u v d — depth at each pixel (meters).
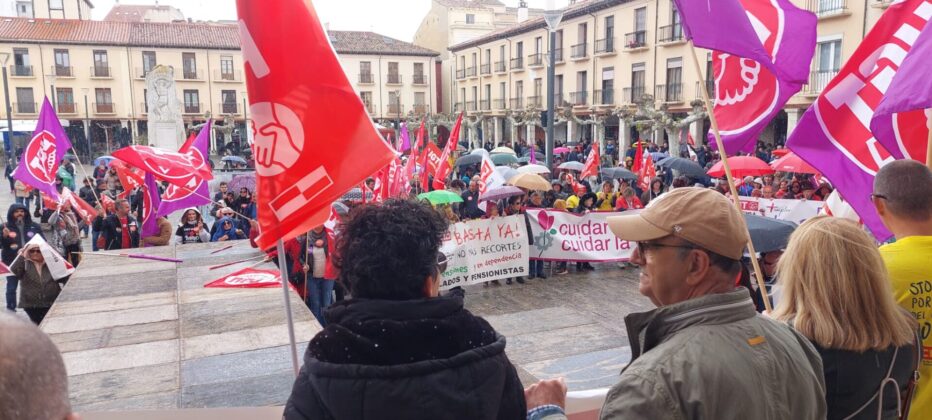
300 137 2.62
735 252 1.74
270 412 2.95
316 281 8.10
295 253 7.92
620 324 8.57
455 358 1.56
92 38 52.12
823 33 25.05
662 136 34.75
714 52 4.17
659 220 1.78
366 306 1.62
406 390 1.49
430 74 61.75
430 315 1.63
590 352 7.47
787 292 2.27
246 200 14.77
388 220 1.72
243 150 46.59
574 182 17.14
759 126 4.00
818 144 3.90
